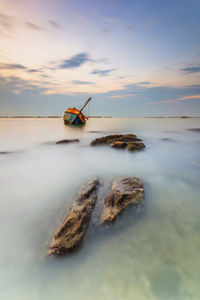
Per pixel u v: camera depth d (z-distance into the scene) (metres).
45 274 3.35
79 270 3.39
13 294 3.02
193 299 2.82
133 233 4.31
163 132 31.59
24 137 25.14
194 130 34.81
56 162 11.56
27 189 7.15
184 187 7.21
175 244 3.97
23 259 3.65
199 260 3.53
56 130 37.62
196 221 4.82
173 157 12.73
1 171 9.59
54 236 4.02
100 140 18.06
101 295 2.94
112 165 10.79
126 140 18.09
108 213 4.66
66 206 5.71
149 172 9.37
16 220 4.98
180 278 3.16
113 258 3.61
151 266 3.42
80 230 4.04
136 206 5.12
